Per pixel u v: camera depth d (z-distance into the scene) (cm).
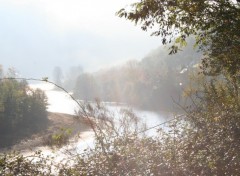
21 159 945
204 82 1320
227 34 775
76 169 1015
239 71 923
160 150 1095
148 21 750
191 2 723
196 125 1210
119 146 1173
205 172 863
